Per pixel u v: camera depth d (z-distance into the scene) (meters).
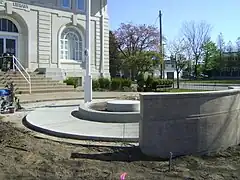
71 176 5.29
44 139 7.86
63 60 26.53
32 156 6.36
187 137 6.55
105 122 9.62
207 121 6.78
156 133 6.39
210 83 47.41
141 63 35.16
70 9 26.84
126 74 52.91
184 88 33.31
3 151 6.62
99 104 12.37
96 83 26.09
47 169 5.60
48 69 23.94
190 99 6.57
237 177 5.40
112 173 5.46
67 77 25.58
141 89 25.45
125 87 26.03
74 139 7.80
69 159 6.24
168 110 6.42
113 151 6.77
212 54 73.31
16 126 9.44
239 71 72.88
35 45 24.64
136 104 10.44
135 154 6.57
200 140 6.69
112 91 24.86
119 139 7.52
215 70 74.19
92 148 7.05
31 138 7.91
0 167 5.64
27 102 15.44
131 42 56.09
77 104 14.81
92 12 28.00
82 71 27.33
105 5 29.12
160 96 6.38
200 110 6.68
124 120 9.58
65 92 21.03
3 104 11.95
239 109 7.75
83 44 27.86
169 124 6.42
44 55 25.09
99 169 5.66
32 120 9.88
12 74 20.83
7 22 23.75
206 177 5.38
